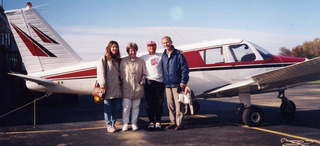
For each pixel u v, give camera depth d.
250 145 4.32
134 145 4.37
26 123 6.78
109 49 5.16
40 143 4.59
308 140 4.57
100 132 5.49
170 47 5.43
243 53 6.83
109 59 5.16
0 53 9.91
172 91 5.55
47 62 6.82
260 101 12.29
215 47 6.68
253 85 5.73
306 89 21.72
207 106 10.39
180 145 4.35
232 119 7.02
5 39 10.64
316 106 9.69
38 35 6.83
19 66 11.55
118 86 5.29
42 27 6.85
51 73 6.54
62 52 6.92
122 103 5.54
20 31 6.78
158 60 5.49
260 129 5.59
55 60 6.87
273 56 7.09
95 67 6.49
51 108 10.55
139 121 6.87
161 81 5.51
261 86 5.78
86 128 6.01
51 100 11.77
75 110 9.77
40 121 7.14
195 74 6.52
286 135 5.00
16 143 4.59
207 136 4.96
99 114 8.63
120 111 9.02
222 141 4.59
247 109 5.87
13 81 10.84
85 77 6.46
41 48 6.82
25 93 11.22
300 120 6.69
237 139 4.72
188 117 7.29
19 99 11.06
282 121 6.57
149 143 4.48
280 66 6.97
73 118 7.71
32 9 6.83
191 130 5.53
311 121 6.54
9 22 6.75
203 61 6.57
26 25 6.80
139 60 5.38
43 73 6.60
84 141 4.70
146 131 5.47
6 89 10.40
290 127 5.79
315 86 26.56
